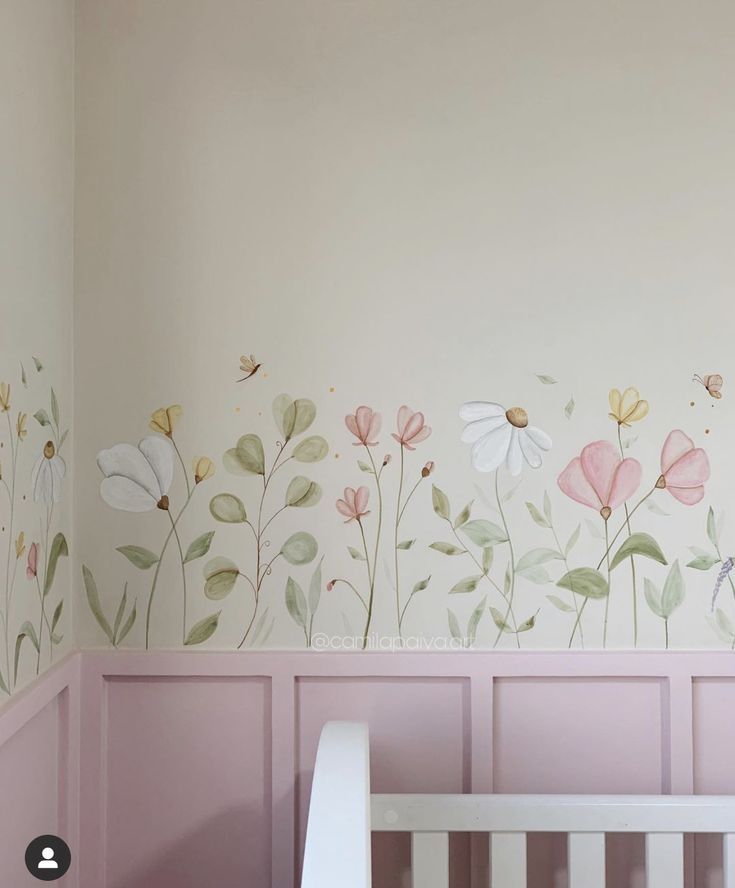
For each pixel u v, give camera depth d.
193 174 1.30
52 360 1.20
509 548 1.30
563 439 1.30
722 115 1.31
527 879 1.28
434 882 1.18
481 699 1.29
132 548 1.30
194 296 1.30
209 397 1.30
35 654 1.13
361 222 1.30
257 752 1.30
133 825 1.29
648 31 1.31
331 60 1.30
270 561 1.30
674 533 1.31
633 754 1.30
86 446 1.29
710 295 1.31
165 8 1.30
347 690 1.30
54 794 1.20
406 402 1.30
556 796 1.20
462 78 1.31
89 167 1.29
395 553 1.30
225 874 1.29
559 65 1.31
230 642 1.30
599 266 1.31
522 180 1.31
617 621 1.30
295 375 1.30
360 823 0.81
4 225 1.02
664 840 1.18
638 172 1.31
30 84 1.11
